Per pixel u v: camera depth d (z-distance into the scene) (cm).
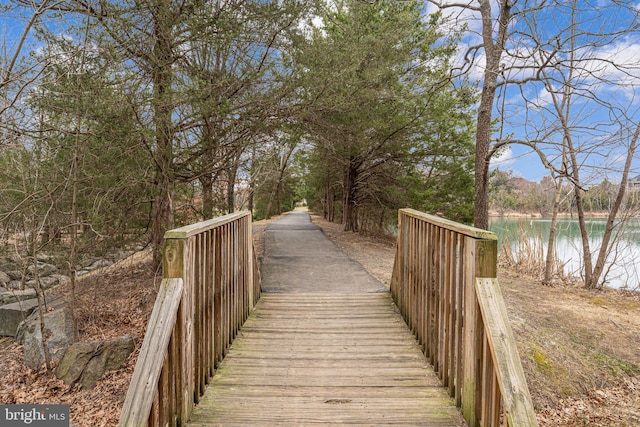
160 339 183
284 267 714
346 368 291
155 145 537
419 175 1155
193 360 228
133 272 761
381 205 1392
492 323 190
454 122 1038
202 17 536
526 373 376
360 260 805
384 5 913
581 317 506
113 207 569
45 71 462
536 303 559
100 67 479
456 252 247
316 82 598
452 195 1126
